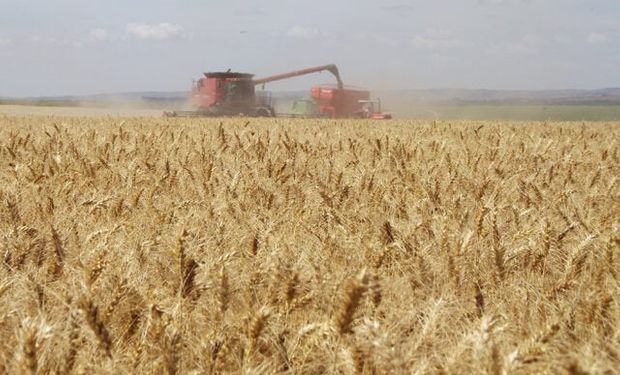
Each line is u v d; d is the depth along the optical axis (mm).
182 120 28422
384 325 3213
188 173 7441
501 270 4016
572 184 7441
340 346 2998
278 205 6078
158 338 2994
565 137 15602
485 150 10812
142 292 3648
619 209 5887
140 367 2900
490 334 2744
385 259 4352
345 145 12516
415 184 7004
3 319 3139
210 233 4953
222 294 3385
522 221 5391
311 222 5512
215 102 53625
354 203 6047
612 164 9359
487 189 6969
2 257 4207
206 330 3383
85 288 3287
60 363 2871
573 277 3900
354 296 2754
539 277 4219
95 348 3023
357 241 4625
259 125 22703
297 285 3373
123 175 7359
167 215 5508
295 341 3150
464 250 4125
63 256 4285
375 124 24453
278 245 4602
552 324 2678
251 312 3113
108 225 5227
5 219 5402
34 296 3465
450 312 3486
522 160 10008
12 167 7570
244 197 6191
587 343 3002
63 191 6203
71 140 10875
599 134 17578
